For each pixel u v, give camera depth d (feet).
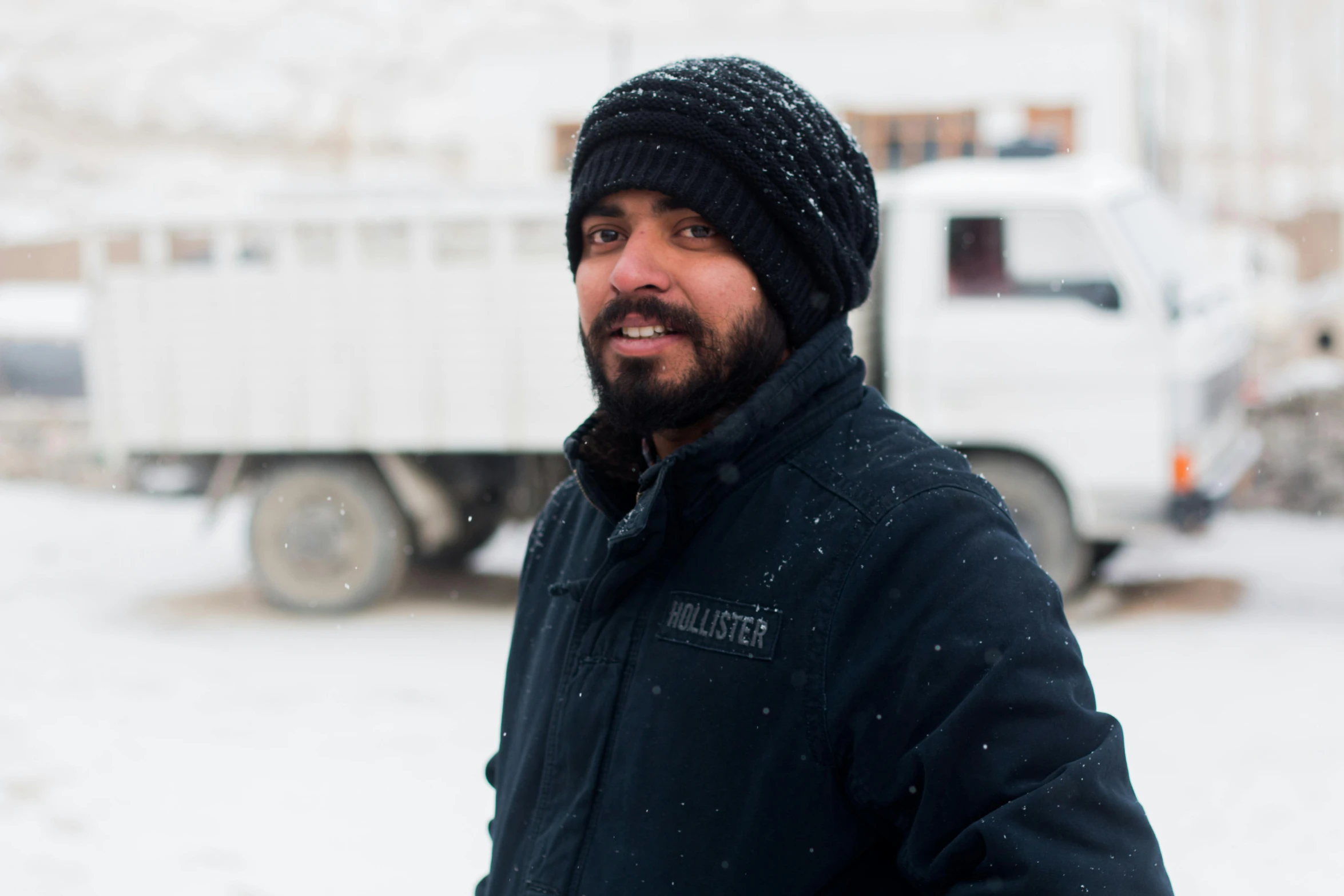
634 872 3.69
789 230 4.06
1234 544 26.66
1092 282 20.31
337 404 22.52
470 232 22.06
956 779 3.32
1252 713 16.11
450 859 12.64
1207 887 11.59
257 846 12.93
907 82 40.06
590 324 4.20
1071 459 20.33
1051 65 39.22
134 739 16.33
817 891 3.55
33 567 27.14
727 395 4.08
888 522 3.64
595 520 4.71
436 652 20.31
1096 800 3.23
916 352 20.81
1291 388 30.40
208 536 30.45
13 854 12.64
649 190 4.02
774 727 3.61
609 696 3.95
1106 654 18.95
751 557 3.83
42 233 43.14
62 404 36.73
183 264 22.89
